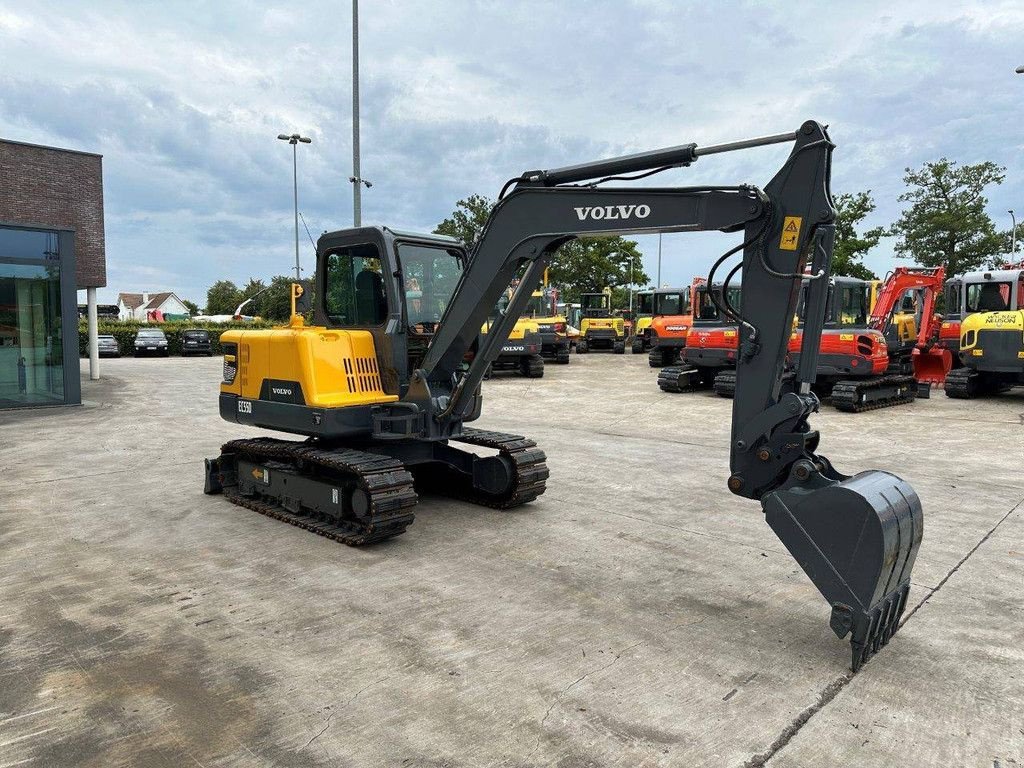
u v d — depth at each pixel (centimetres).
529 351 1961
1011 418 1227
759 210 388
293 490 611
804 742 293
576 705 319
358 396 585
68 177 1955
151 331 3647
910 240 4588
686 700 324
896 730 302
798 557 367
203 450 946
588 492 715
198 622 405
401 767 274
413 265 607
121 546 544
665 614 420
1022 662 363
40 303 1378
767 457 396
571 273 3903
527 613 421
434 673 348
